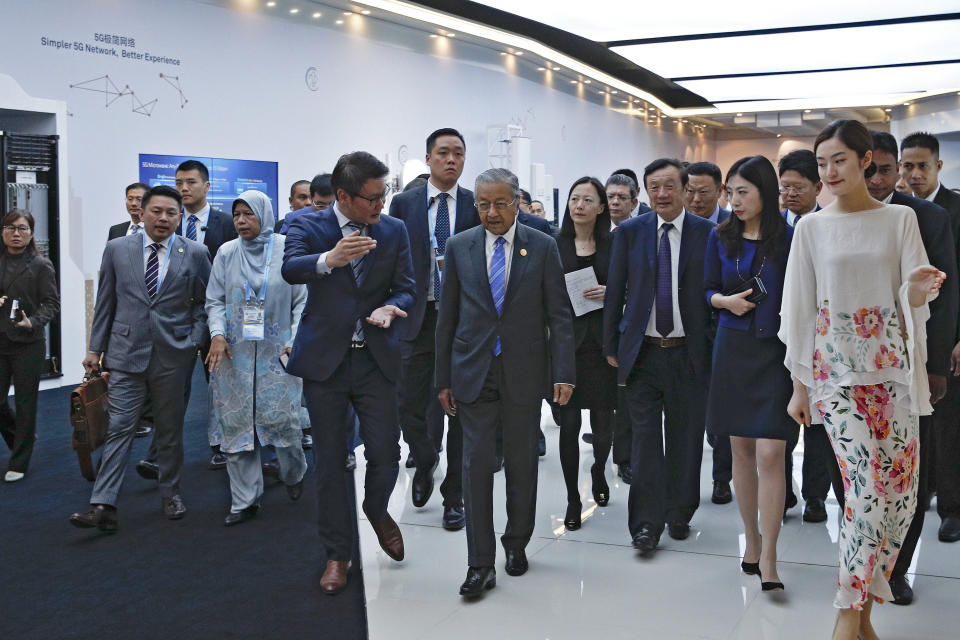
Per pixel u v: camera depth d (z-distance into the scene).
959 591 3.50
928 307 3.17
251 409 4.67
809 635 3.13
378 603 3.51
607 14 13.98
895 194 3.41
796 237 3.04
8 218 5.43
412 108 14.78
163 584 3.74
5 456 6.09
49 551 4.18
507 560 3.84
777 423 3.47
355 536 4.42
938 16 14.18
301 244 3.64
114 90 9.86
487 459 3.64
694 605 3.43
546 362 3.77
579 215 4.45
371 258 3.68
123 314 4.57
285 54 12.16
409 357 4.70
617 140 23.23
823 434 4.40
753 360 3.52
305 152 12.56
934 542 4.10
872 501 2.85
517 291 3.68
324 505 3.69
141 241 4.66
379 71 13.98
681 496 4.21
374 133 13.92
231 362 4.66
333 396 3.67
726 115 27.67
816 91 22.08
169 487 4.73
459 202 4.81
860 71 19.06
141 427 6.78
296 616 3.38
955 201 4.02
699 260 3.99
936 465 4.22
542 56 17.70
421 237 4.73
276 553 4.14
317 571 3.90
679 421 4.13
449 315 3.80
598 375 4.42
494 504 4.89
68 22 9.35
